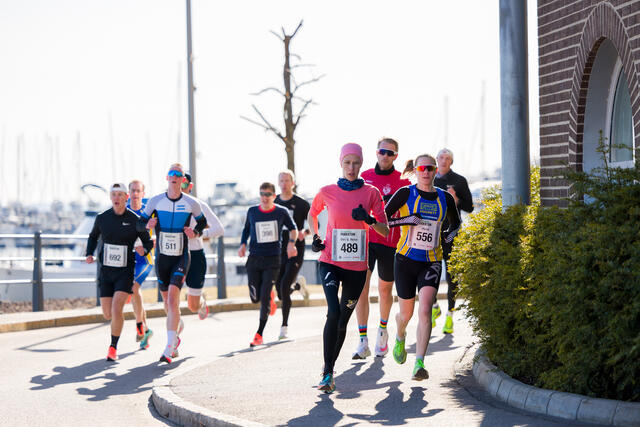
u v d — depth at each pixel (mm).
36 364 16469
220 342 19203
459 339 17094
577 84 15883
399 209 12805
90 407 12445
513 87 14445
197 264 17312
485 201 13594
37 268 25875
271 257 18297
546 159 17031
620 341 9531
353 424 9977
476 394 11562
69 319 23375
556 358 11078
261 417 10523
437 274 12711
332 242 12359
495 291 11781
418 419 10117
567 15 16219
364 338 15016
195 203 16391
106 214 16828
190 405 11391
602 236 9797
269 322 23250
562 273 10070
